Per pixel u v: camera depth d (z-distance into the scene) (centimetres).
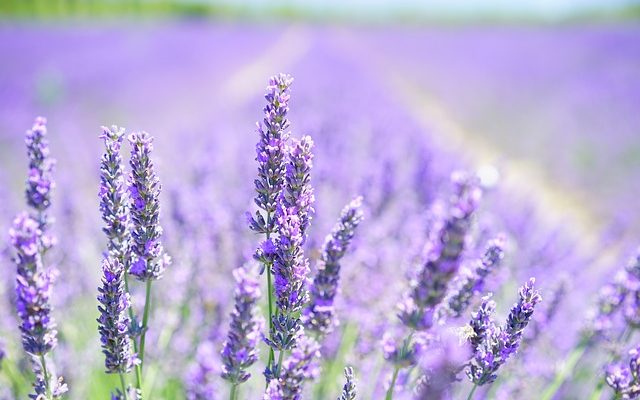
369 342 333
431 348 202
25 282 184
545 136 1359
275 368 211
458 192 156
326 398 323
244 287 183
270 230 215
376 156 693
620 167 1088
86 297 425
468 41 3962
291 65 2577
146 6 7000
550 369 355
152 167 212
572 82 2012
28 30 3456
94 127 1284
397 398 255
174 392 339
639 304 289
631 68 2153
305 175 210
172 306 370
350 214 215
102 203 212
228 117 1221
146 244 214
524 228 545
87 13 5953
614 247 632
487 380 211
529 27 5238
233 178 650
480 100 1914
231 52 3111
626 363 295
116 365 209
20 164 923
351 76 2066
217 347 333
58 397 208
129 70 2227
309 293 225
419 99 2011
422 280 173
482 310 212
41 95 1458
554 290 336
